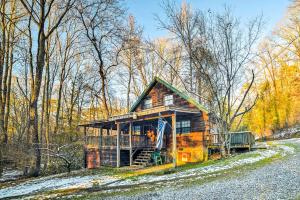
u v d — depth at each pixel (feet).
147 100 82.99
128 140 70.38
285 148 69.51
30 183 53.16
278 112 137.90
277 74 144.87
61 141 98.84
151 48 114.52
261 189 29.73
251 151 67.26
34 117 66.18
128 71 124.77
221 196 28.14
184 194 30.58
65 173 65.92
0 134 72.38
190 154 69.36
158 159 69.56
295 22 126.82
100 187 41.09
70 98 136.67
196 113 68.13
